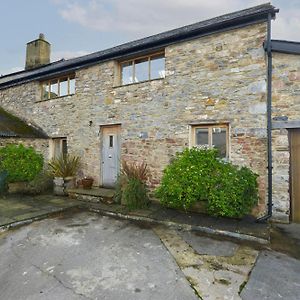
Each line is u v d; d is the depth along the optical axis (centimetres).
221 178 500
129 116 732
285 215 509
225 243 413
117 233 457
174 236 443
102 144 806
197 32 604
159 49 682
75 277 304
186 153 562
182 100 638
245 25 549
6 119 988
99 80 800
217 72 589
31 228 482
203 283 291
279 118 516
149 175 688
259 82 538
